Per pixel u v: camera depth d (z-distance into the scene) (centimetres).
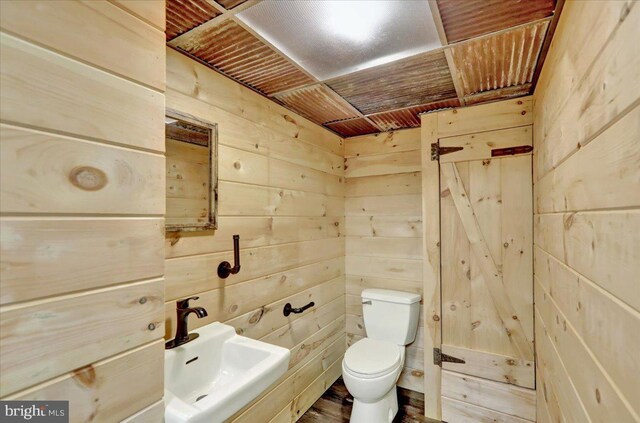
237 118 169
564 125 107
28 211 59
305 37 132
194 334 135
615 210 64
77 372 65
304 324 221
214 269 153
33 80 59
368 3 112
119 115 74
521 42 134
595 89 75
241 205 170
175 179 136
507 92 186
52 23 62
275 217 196
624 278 59
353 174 279
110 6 72
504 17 119
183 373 122
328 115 226
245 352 134
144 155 79
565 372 106
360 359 198
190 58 145
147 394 78
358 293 274
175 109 138
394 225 262
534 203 180
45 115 61
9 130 56
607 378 67
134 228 76
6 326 56
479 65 155
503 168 194
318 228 242
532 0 109
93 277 68
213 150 152
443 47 139
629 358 57
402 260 258
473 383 198
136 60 78
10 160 56
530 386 183
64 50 64
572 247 96
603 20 70
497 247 194
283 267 202
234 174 166
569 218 100
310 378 226
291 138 213
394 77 167
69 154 64
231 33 129
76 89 66
